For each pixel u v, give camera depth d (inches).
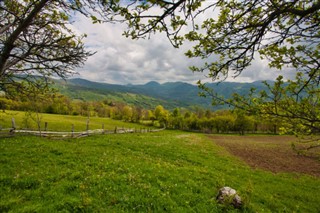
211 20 215.2
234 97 248.7
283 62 222.2
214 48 227.0
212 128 5364.2
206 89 250.8
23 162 606.5
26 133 1051.3
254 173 838.5
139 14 172.9
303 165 1098.1
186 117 6053.2
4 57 281.6
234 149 1531.7
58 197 387.5
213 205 414.6
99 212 352.5
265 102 240.8
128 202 384.8
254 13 203.8
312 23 198.2
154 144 1211.2
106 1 176.9
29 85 447.8
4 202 370.3
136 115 5979.3
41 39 346.9
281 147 1766.7
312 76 215.8
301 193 644.7
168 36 191.2
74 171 536.1
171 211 376.2
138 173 538.6
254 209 424.8
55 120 2849.4
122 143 1109.1
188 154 1024.9
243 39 216.2
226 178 656.4
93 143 1057.5
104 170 555.8
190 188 486.9
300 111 237.6
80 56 336.5
